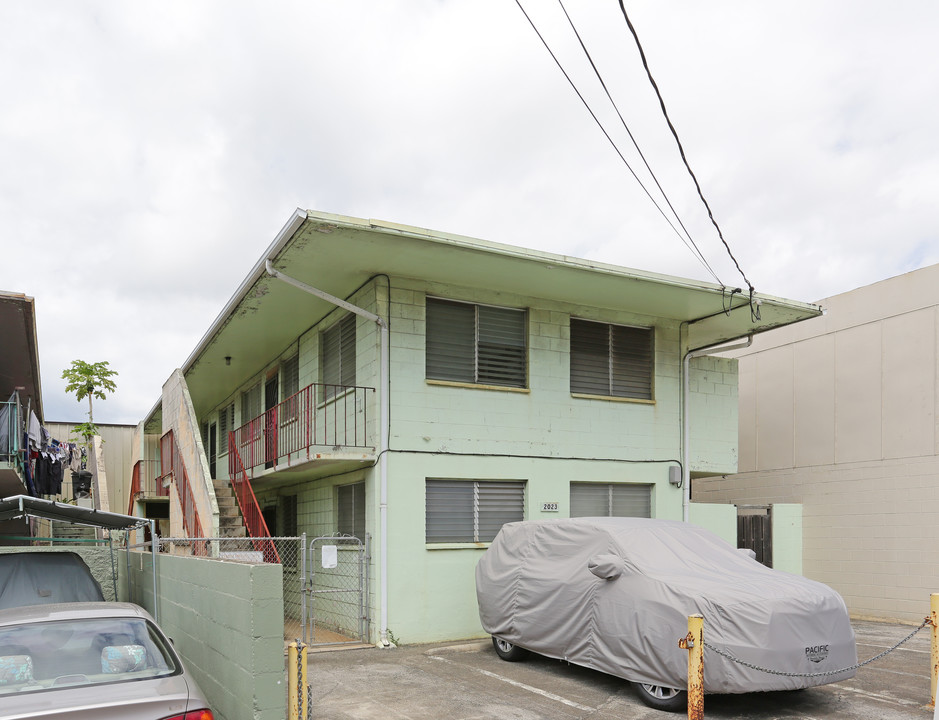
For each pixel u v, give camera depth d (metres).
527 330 13.01
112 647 4.93
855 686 8.36
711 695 7.87
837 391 15.56
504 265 11.31
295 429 15.21
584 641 8.16
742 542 15.06
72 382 23.23
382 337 11.62
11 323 11.87
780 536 14.78
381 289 11.72
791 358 16.75
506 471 12.39
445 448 11.92
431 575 11.48
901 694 8.00
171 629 8.36
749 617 6.93
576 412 13.22
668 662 7.12
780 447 16.81
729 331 15.29
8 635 4.89
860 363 15.12
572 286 12.41
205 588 6.80
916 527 13.74
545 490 12.70
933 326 13.74
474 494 12.22
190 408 14.57
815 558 15.66
